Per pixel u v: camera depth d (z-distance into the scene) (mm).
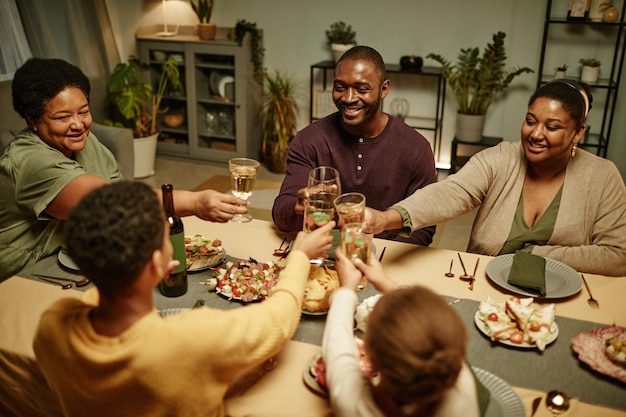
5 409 1362
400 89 4742
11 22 3885
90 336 940
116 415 984
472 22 4398
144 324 928
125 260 884
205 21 4918
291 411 1092
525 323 1299
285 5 4801
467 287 1548
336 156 2098
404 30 4574
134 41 5250
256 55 4812
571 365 1237
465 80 4375
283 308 1094
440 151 4832
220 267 1608
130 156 3746
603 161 1778
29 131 1735
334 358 1030
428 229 2029
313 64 4906
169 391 944
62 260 1633
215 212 1604
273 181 4680
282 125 4750
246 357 1008
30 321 1366
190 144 5113
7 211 1708
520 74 4410
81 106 1700
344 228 1259
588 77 4121
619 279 1607
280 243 1785
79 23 4488
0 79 3871
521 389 1166
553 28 4250
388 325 826
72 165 1665
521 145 1868
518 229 1837
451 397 909
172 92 5086
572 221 1766
